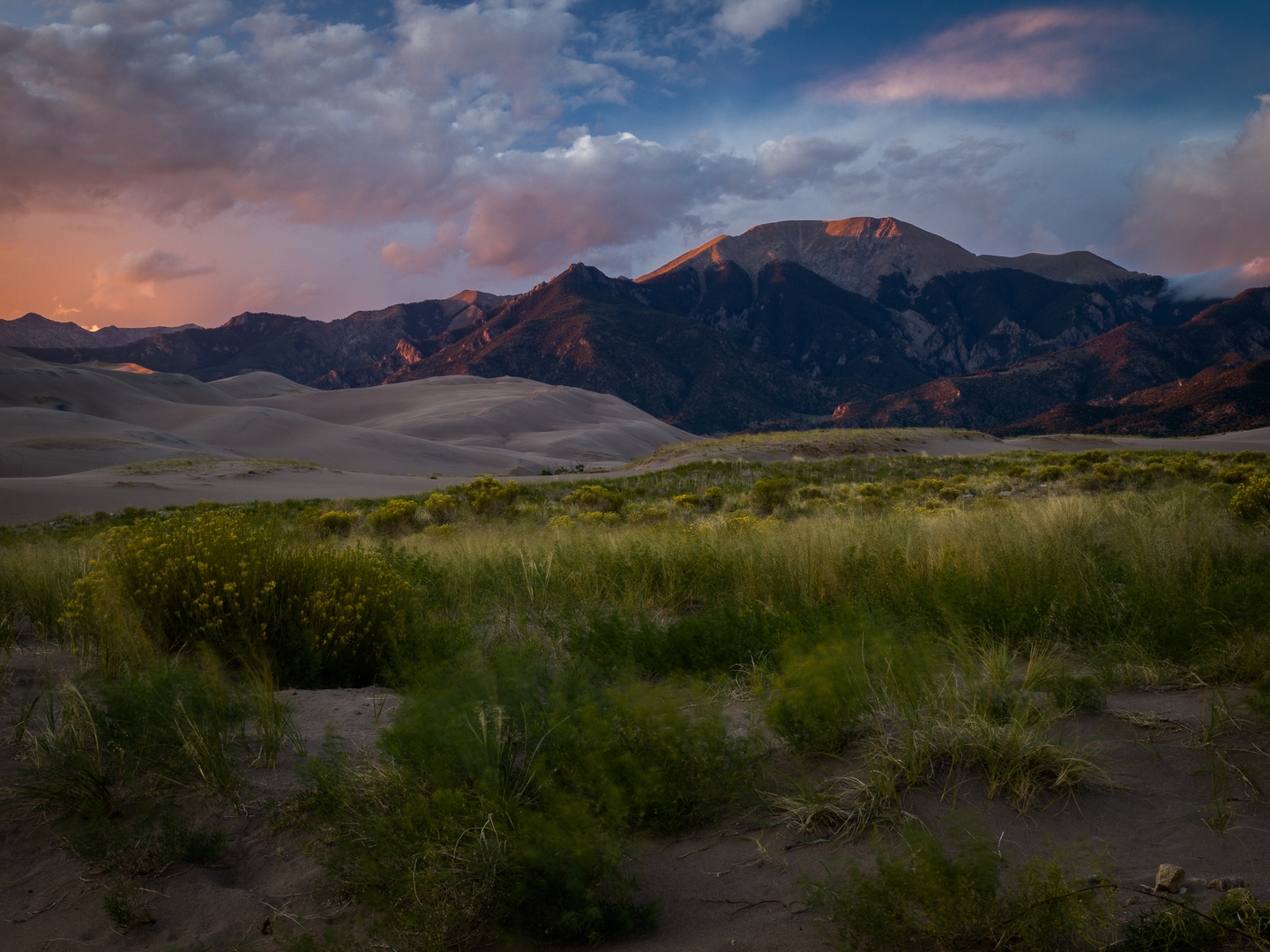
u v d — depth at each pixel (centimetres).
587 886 235
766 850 273
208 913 243
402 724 300
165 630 511
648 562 761
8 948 229
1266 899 211
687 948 217
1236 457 3100
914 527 840
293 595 543
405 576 719
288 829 295
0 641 564
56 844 289
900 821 275
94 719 342
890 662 376
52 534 2067
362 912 240
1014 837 265
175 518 614
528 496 2855
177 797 319
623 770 283
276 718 375
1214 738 333
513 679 354
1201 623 441
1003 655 423
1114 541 730
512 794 277
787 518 1816
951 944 207
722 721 328
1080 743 332
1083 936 205
